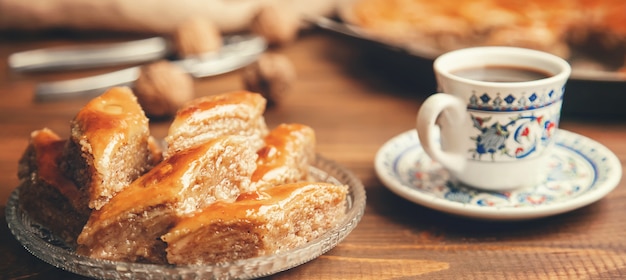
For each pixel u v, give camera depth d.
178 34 0.80
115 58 0.80
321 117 0.70
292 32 0.85
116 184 0.50
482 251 0.51
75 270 0.47
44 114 0.70
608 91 0.67
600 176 0.56
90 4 0.87
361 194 0.53
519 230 0.53
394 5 0.89
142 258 0.48
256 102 0.55
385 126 0.68
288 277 0.49
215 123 0.52
